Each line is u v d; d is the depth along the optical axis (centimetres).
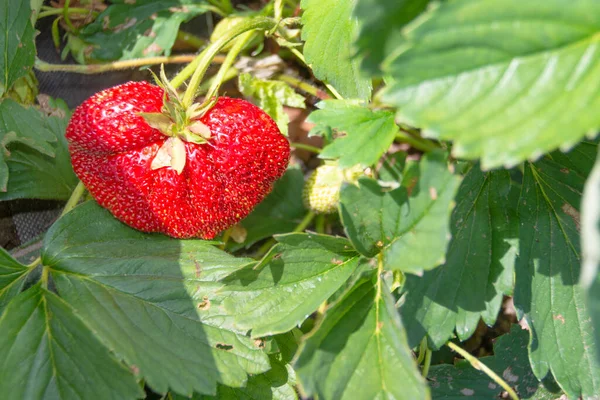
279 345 27
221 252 27
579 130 19
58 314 24
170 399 27
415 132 34
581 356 26
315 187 31
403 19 20
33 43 29
